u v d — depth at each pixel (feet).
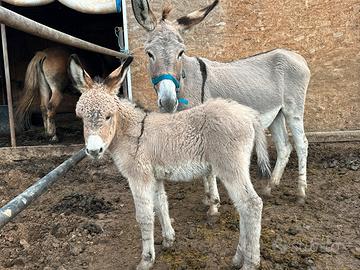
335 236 10.40
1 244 10.73
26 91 24.45
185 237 10.71
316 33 19.95
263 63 13.55
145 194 8.73
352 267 8.88
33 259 9.94
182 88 11.91
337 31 19.75
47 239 10.84
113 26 33.09
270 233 10.58
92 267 9.46
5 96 31.89
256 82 13.00
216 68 13.10
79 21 32.99
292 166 17.17
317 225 11.12
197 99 12.20
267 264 9.02
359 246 9.78
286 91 13.41
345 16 19.52
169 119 8.95
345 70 20.08
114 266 9.48
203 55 20.86
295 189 14.25
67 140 23.97
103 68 29.09
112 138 8.54
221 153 8.20
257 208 8.23
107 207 13.26
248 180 8.29
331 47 19.97
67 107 33.27
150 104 21.33
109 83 8.72
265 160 8.89
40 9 28.91
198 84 12.28
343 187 14.19
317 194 13.66
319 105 20.59
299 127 13.44
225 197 13.74
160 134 8.67
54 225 11.71
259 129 8.84
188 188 15.06
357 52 19.77
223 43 20.65
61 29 32.99
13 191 15.47
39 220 12.32
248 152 8.45
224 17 20.30
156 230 11.32
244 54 20.70
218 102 8.91
